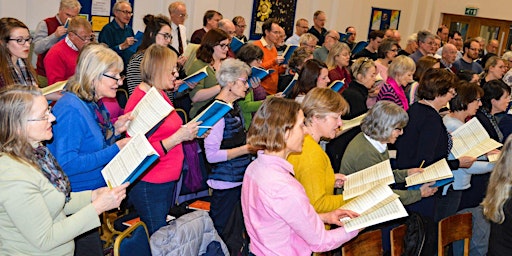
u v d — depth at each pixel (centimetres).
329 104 254
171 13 620
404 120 285
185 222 251
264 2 902
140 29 740
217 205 330
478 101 368
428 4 1215
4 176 182
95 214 202
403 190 292
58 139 236
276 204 196
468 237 306
